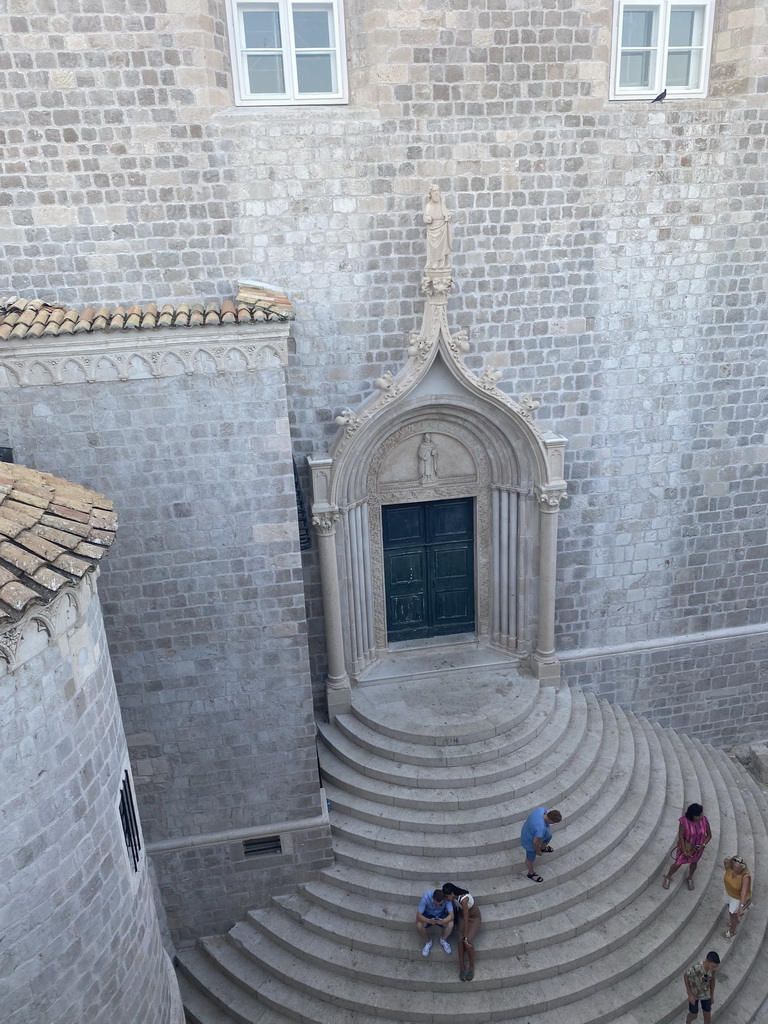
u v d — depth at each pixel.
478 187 11.15
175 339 8.98
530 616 13.57
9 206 9.90
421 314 11.57
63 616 5.96
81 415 9.11
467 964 9.78
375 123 10.53
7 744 5.48
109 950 6.79
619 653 13.98
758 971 10.52
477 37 10.48
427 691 13.18
